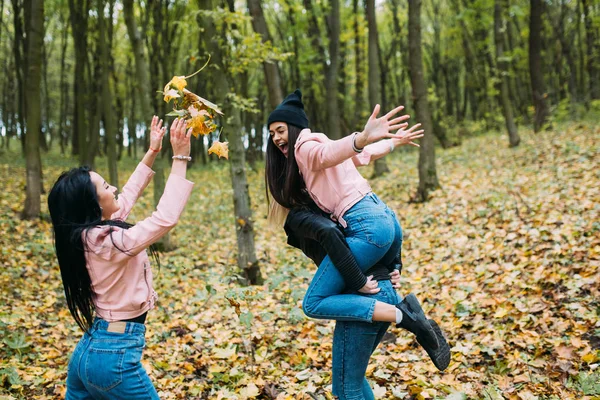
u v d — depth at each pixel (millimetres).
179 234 10039
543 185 8312
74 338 4910
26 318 5195
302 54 14594
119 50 19547
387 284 2523
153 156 2762
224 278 4047
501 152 13297
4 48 23266
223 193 12180
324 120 21125
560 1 21875
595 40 19078
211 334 4754
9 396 3520
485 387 3201
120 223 2285
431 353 2391
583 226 5750
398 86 25594
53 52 28453
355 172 2551
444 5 25312
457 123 23328
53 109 30953
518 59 20516
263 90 22625
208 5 6574
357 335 2484
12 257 7281
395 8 20578
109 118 10055
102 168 19016
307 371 3787
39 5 9250
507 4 16453
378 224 2406
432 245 7094
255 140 22781
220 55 6574
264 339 4445
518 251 5750
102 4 10164
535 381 3230
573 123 14969
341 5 19203
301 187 2586
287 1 15602
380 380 3521
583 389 2992
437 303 4957
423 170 10031
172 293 6297
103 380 2127
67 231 2162
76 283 2180
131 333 2191
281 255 7973
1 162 17062
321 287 2447
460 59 27250
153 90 17016
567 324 3855
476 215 7648
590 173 8234
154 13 15930
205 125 2281
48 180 14234
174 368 4043
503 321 4262
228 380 3742
